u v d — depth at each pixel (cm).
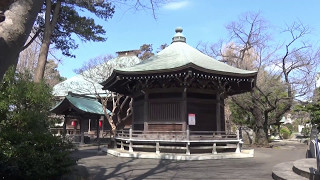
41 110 1009
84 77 3881
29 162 796
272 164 1599
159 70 1883
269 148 2809
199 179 1159
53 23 1638
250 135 3475
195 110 2031
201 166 1519
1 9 305
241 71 2109
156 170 1379
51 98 1115
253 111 3138
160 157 1831
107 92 3497
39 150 862
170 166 1516
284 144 3522
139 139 1984
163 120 2041
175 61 2088
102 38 1911
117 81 2089
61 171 873
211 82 2069
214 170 1384
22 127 909
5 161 776
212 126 2078
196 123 2020
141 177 1197
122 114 3650
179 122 1989
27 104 974
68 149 1021
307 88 2945
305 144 3497
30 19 346
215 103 2111
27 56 3288
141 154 1873
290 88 2939
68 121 3694
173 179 1155
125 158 1856
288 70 3008
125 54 4347
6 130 855
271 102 3031
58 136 955
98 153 2180
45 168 813
